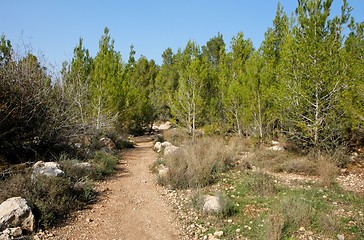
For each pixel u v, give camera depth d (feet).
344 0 38.68
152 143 72.79
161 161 39.14
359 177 31.14
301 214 18.40
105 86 59.62
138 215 22.20
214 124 59.98
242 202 23.34
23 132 31.48
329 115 37.65
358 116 36.65
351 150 42.50
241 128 57.00
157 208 23.71
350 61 37.93
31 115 31.27
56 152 35.70
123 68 80.69
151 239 18.06
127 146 63.16
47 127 33.47
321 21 38.22
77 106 45.03
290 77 41.16
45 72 35.68
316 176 32.68
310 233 17.07
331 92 37.58
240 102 55.98
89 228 19.29
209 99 62.08
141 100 95.35
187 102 61.52
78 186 24.90
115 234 18.66
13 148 31.78
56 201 21.44
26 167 28.40
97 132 47.16
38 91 32.24
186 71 61.93
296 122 41.06
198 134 62.54
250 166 37.11
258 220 19.38
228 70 66.23
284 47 42.75
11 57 31.12
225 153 39.19
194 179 29.37
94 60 67.31
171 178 30.32
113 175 34.91
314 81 37.81
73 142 40.01
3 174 24.58
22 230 17.15
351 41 43.52
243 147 47.57
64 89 39.65
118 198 26.09
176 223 20.42
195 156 34.96
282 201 20.98
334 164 34.12
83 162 33.63
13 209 17.58
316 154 37.47
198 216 21.24
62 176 25.43
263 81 49.93
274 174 33.60
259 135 50.57
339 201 23.16
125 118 76.02
